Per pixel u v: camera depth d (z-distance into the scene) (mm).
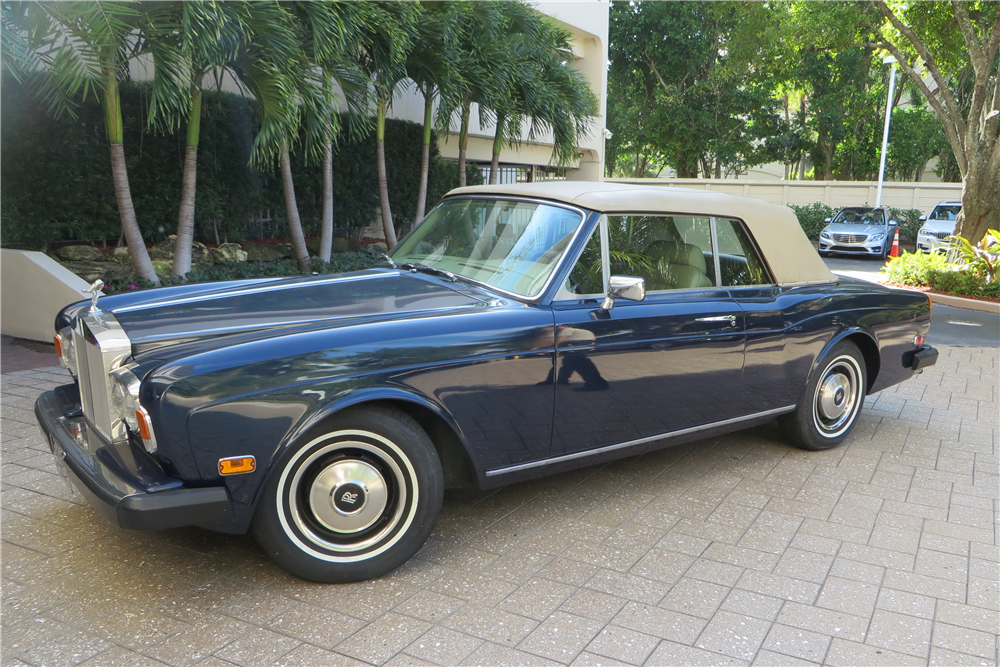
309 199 11812
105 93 7535
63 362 3467
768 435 5020
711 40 30953
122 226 8359
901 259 14516
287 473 2715
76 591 2791
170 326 2947
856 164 34719
